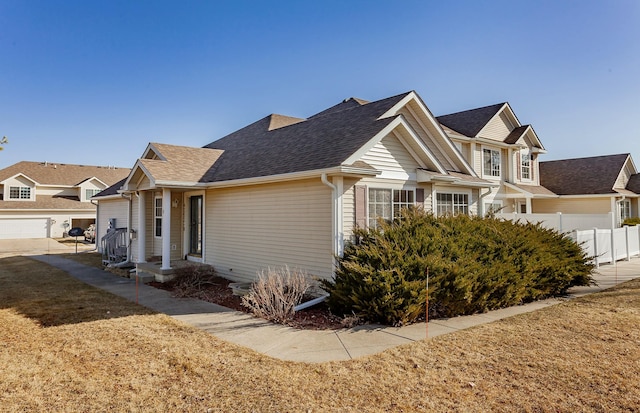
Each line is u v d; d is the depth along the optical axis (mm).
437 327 6480
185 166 11961
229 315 7484
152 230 14180
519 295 7895
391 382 4340
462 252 7523
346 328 6527
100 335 6145
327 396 4031
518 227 9352
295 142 11305
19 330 6406
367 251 7105
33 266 15203
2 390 4211
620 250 14492
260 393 4113
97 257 18406
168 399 4008
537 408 3740
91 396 4078
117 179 41969
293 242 9383
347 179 8844
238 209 11047
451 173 12773
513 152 21500
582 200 23031
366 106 12055
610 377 4387
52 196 36688
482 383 4285
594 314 7125
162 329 6504
